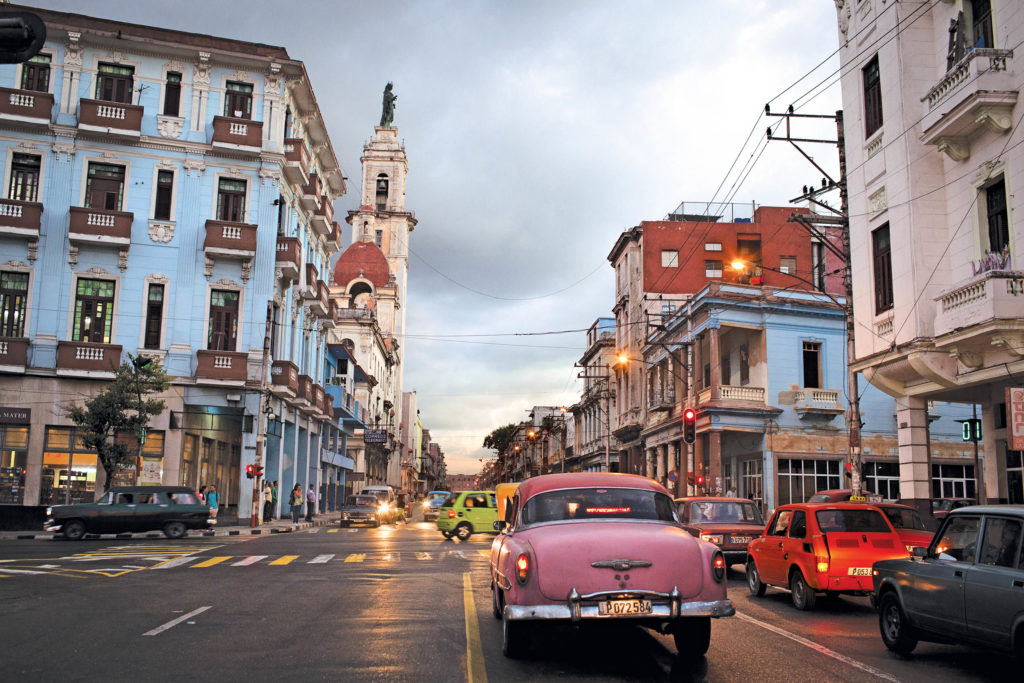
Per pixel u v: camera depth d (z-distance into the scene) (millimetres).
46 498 31172
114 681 7195
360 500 41750
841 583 11508
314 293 42781
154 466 32125
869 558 11594
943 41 19656
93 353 31750
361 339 68688
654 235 50625
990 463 20453
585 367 67062
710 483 35625
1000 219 17719
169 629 9812
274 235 34938
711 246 50156
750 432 36750
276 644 8922
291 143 36250
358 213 92188
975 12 18562
